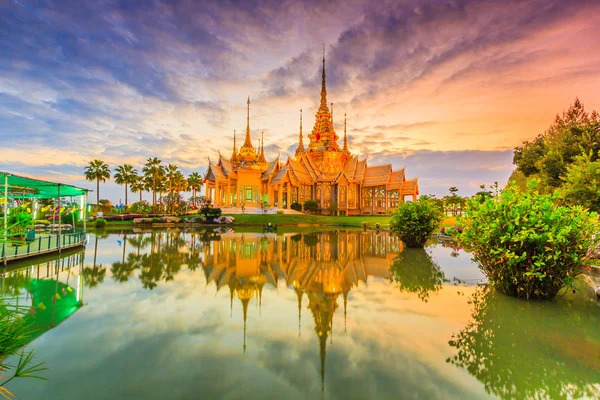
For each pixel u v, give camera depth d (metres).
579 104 26.69
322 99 72.31
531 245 7.41
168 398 3.61
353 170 68.56
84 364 4.36
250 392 3.74
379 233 29.58
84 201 18.34
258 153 69.62
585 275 10.20
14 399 3.60
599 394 3.79
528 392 3.82
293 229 35.94
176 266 11.83
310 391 3.77
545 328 5.79
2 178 13.05
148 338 5.25
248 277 9.98
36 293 7.94
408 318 6.31
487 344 5.11
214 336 5.35
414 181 64.38
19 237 12.47
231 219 43.28
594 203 11.79
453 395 3.73
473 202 8.91
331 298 7.72
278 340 5.22
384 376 4.13
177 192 76.12
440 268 11.70
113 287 8.59
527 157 24.55
